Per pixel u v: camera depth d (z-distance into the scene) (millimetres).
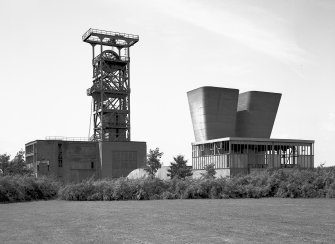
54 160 97250
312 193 39156
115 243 13898
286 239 14539
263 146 84812
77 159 99375
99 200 37688
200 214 23094
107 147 99250
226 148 82750
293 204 30250
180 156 66438
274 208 26859
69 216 22453
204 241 14203
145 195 38500
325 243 13773
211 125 101062
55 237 15211
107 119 101375
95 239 14695
